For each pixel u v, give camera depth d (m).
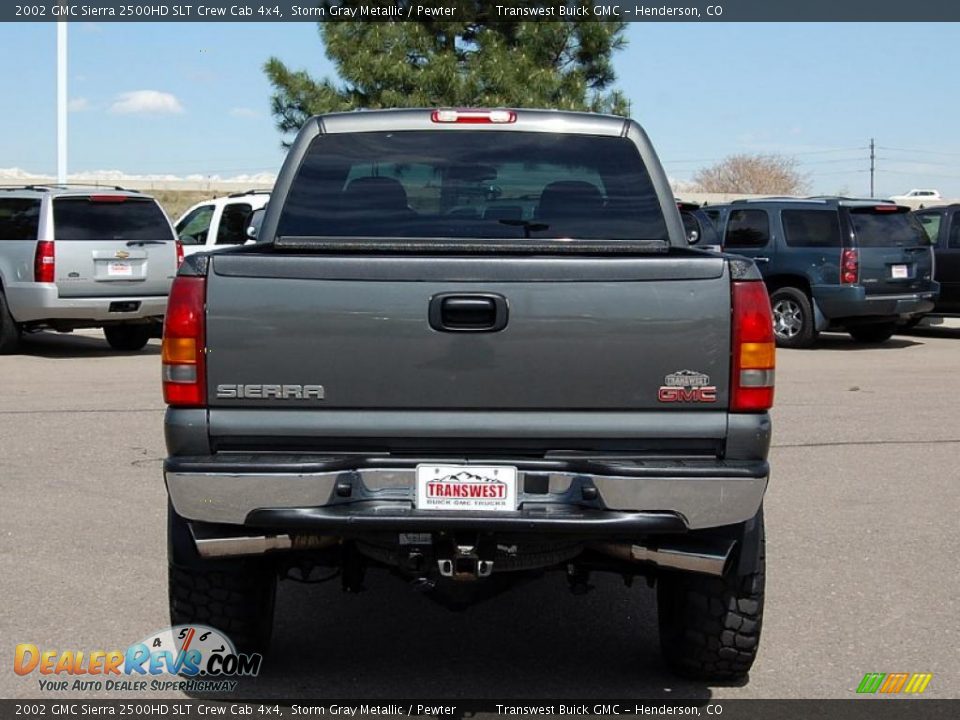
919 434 10.36
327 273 4.18
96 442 9.62
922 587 6.12
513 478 4.15
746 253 17.59
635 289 4.19
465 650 5.22
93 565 6.32
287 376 4.20
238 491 4.13
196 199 52.38
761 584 4.58
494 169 5.48
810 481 8.52
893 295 16.84
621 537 4.35
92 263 14.78
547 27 24.19
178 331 4.19
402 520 4.12
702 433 4.21
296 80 24.42
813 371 14.58
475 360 4.19
